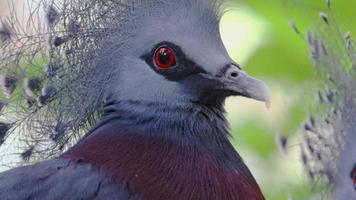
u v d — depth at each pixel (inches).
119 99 450.6
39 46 454.6
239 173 444.1
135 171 430.0
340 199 462.9
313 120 468.8
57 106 456.4
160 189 428.5
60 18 455.5
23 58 454.3
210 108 451.8
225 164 443.2
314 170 467.5
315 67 471.5
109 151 435.2
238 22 577.0
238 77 444.1
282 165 558.9
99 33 454.9
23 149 457.1
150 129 443.8
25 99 455.5
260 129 585.0
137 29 451.8
